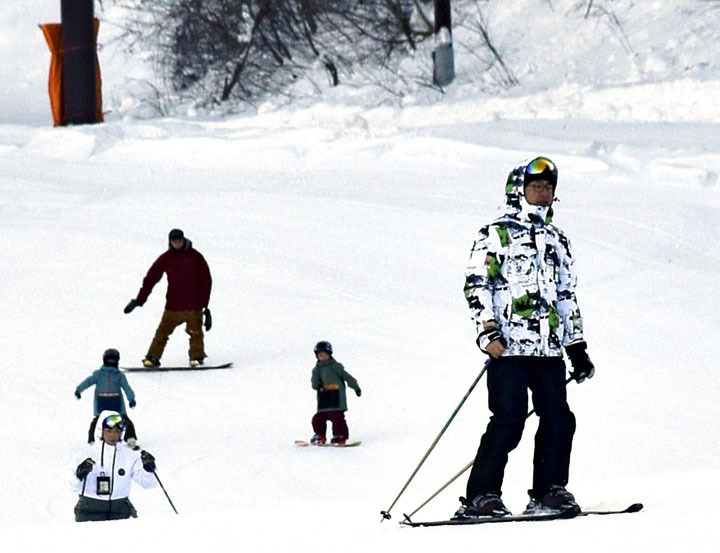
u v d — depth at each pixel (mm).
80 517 31219
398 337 63625
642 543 14414
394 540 16203
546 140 102938
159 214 89875
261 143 109875
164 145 112438
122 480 31219
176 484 41906
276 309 69562
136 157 111875
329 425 49812
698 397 52812
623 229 80938
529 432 46812
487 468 19297
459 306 70000
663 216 82812
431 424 49438
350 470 43281
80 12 126438
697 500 19141
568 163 96375
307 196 93062
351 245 81375
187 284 59812
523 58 141500
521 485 39031
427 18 149375
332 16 154875
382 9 151375
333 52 151750
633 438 46750
